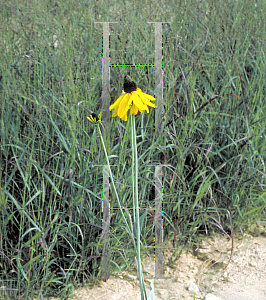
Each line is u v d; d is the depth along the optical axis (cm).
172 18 239
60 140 191
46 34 219
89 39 215
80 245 193
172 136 223
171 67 223
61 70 205
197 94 243
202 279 202
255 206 245
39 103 200
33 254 193
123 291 192
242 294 186
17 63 215
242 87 243
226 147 246
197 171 234
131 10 231
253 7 273
